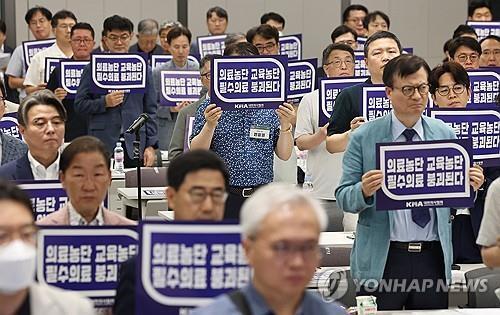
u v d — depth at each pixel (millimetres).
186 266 7383
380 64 13461
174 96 21484
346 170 10250
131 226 8461
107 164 9367
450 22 33000
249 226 6141
